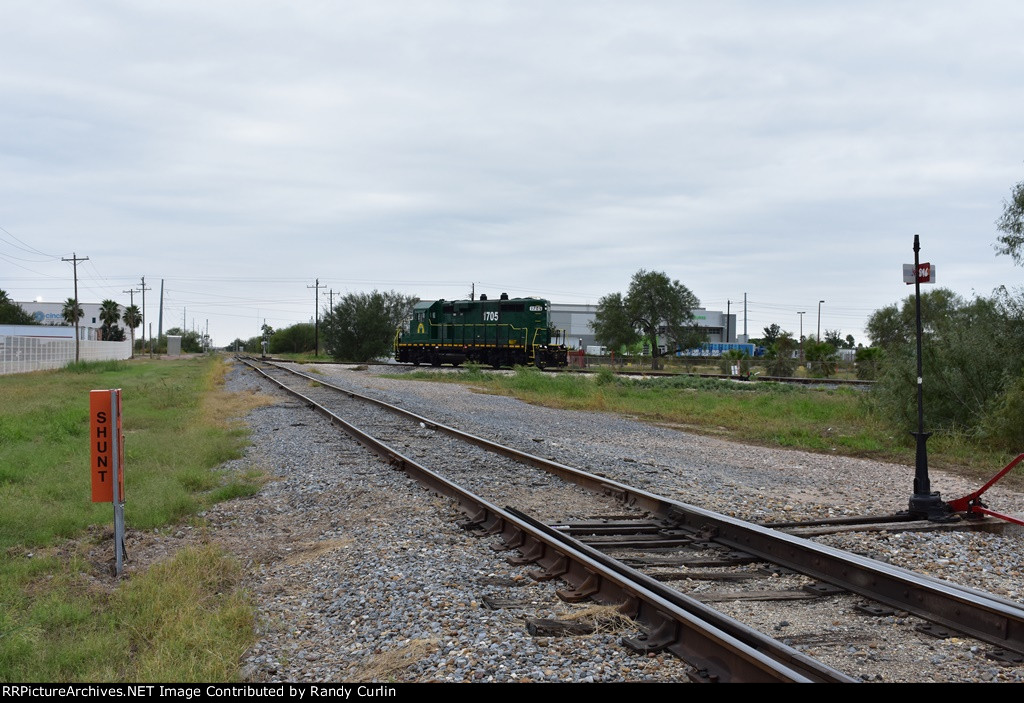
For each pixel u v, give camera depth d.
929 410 17.73
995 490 11.59
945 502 9.41
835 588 6.41
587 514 9.38
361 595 6.48
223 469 13.15
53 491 10.88
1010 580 6.90
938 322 20.00
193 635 5.62
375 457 13.55
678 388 35.16
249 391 30.47
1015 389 15.77
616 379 36.88
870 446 16.58
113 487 7.57
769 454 15.40
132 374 49.69
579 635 5.37
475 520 8.60
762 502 10.20
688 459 14.38
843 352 105.94
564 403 26.84
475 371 43.31
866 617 5.82
